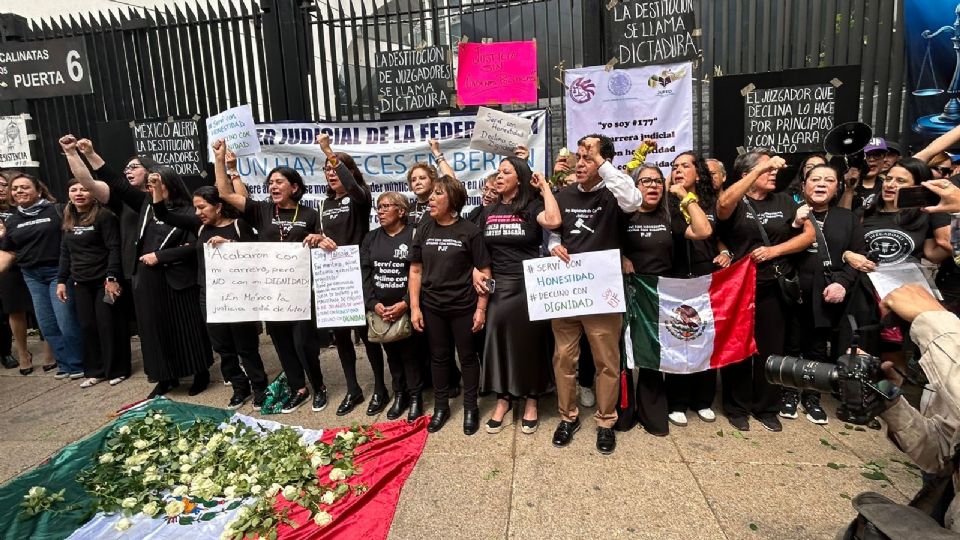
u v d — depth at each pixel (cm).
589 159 316
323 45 552
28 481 316
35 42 592
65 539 264
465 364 357
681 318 338
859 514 171
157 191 411
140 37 587
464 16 570
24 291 502
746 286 338
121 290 463
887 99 468
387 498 286
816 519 259
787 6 470
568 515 269
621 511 270
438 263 347
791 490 282
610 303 314
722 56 491
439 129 533
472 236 347
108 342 468
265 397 413
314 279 386
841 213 356
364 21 541
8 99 609
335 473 300
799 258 355
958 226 216
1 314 522
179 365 434
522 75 498
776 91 469
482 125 450
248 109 476
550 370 368
